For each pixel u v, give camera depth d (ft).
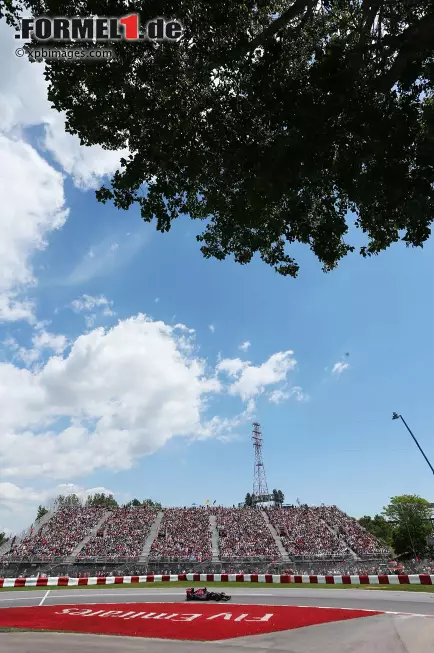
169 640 44.16
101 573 146.92
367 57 32.83
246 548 173.99
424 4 32.53
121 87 34.06
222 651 37.78
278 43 33.17
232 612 64.39
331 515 209.97
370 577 101.86
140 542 178.60
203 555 165.27
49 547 168.25
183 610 68.33
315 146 31.63
